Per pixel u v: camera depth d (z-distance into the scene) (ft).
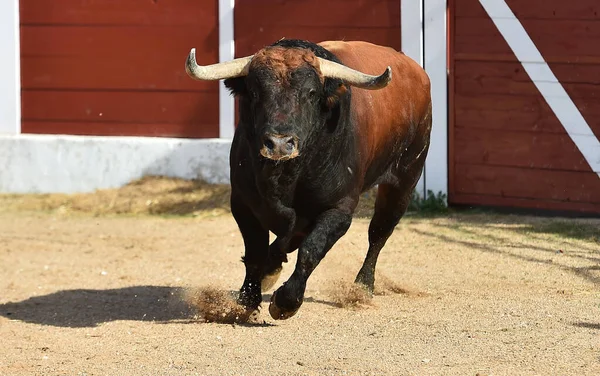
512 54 100.68
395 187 72.69
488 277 75.82
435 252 85.30
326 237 57.82
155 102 117.80
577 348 53.83
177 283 78.02
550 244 86.89
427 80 74.64
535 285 72.64
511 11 100.37
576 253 83.20
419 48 105.09
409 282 74.79
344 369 50.55
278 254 59.93
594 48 96.84
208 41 115.24
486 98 102.47
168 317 65.51
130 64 118.11
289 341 56.90
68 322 64.75
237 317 62.54
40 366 53.42
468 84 103.19
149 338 58.90
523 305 65.51
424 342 55.93
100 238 99.09
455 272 77.97
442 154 104.58
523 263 80.12
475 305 66.03
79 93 119.75
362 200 103.24
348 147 59.47
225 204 110.32
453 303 67.05
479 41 102.22
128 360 53.93
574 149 98.58
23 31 120.47
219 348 55.57
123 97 118.73
